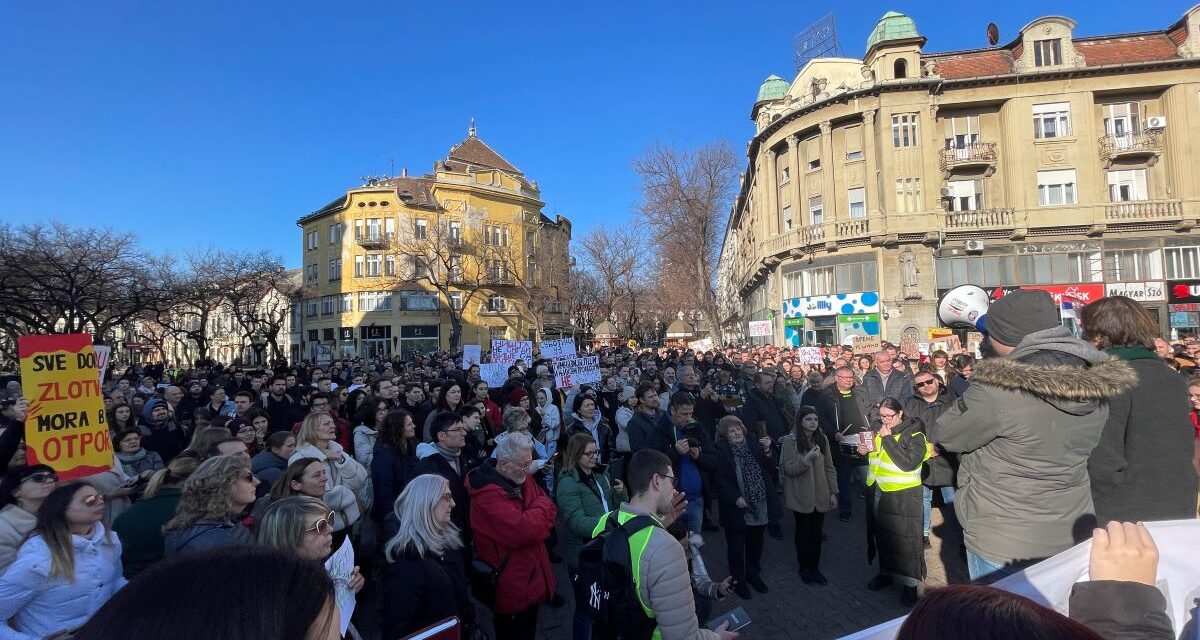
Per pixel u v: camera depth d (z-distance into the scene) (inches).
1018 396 97.2
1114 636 52.1
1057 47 1031.0
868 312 1045.8
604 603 95.7
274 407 370.9
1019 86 1017.5
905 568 193.5
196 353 2534.5
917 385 239.3
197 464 152.6
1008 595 38.3
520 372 474.0
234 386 516.4
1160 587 73.1
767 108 1284.4
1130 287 982.4
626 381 524.1
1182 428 97.7
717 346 1203.9
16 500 136.2
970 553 106.5
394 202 1828.2
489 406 343.0
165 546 124.4
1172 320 967.6
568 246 2465.6
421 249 1695.4
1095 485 100.7
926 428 201.3
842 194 1101.1
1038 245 1011.3
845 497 301.0
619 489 190.5
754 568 213.2
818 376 329.7
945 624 35.7
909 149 1035.3
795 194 1170.0
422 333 1831.9
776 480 344.2
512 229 1993.1
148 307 1147.9
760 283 1485.0
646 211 1237.1
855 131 1098.1
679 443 210.1
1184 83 982.4
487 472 148.7
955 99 1035.3
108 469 187.8
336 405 346.9
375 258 1861.5
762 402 305.7
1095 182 991.0
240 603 31.9
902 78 1056.8
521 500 147.6
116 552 127.9
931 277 1025.5
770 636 178.7
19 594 109.8
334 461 195.3
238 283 1558.8
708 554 258.5
